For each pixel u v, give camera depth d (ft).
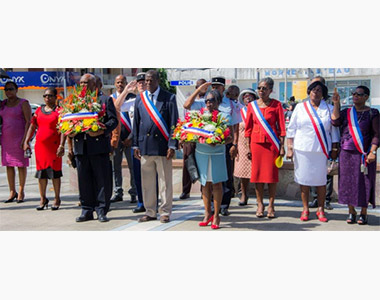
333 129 22.62
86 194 22.86
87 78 22.40
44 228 21.48
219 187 20.84
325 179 22.36
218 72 88.99
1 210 25.98
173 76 94.89
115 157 27.55
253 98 25.94
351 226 21.35
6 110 27.76
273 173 22.93
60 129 21.93
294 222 22.20
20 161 27.94
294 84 70.85
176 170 30.17
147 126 21.81
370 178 21.36
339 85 80.07
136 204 27.09
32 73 106.11
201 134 19.99
